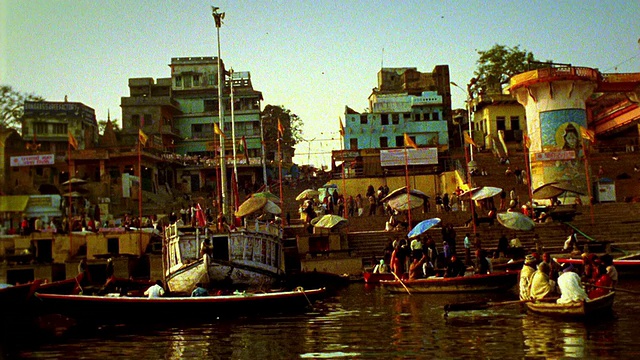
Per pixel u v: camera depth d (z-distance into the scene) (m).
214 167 61.88
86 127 52.16
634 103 47.22
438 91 67.12
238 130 65.50
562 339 13.18
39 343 15.33
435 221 25.34
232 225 29.62
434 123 61.16
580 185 40.25
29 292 17.77
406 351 12.86
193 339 15.21
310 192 41.25
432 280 21.81
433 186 50.06
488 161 51.47
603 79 43.06
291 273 29.97
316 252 30.27
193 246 26.89
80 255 33.72
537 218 35.19
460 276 21.86
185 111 66.69
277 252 29.30
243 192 55.31
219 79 37.28
